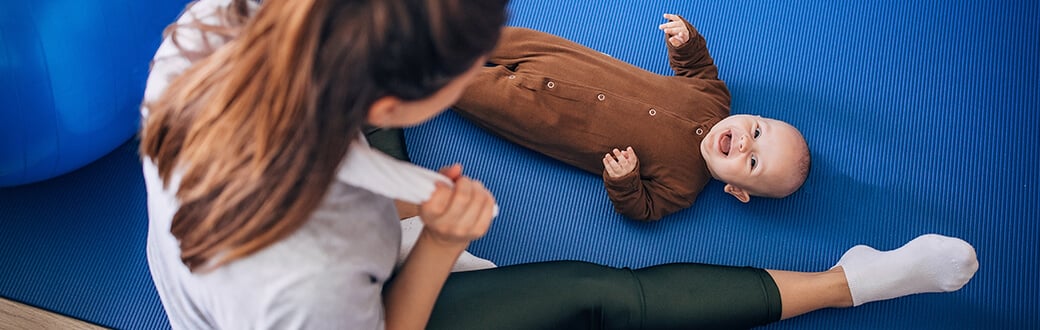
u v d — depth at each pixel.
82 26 1.17
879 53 1.71
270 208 0.65
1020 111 1.67
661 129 1.53
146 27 1.27
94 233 1.51
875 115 1.66
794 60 1.71
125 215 1.52
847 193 1.60
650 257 1.56
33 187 1.53
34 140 1.23
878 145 1.64
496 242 1.55
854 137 1.64
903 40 1.72
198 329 0.91
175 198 0.71
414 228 1.32
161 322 1.45
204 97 0.64
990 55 1.72
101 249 1.50
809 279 1.43
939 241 1.46
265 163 0.61
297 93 0.56
